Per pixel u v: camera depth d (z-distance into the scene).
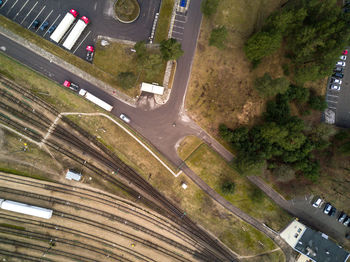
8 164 49.88
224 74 50.62
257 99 50.53
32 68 49.31
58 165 50.19
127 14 49.31
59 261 50.38
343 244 50.69
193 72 50.56
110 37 49.62
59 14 49.22
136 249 50.75
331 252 47.47
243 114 49.53
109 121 50.56
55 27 49.19
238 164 47.38
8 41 48.91
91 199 50.47
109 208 50.62
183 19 49.88
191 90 50.78
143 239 50.75
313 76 45.34
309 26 43.44
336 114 50.53
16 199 49.75
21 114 49.84
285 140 46.28
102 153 50.72
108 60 49.84
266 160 50.53
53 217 50.12
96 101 48.69
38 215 48.62
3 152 49.75
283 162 49.84
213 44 45.59
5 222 50.00
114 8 49.41
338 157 49.91
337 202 50.72
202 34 50.12
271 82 44.28
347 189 50.47
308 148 46.94
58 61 49.41
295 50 46.66
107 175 50.62
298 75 46.59
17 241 50.06
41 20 49.00
